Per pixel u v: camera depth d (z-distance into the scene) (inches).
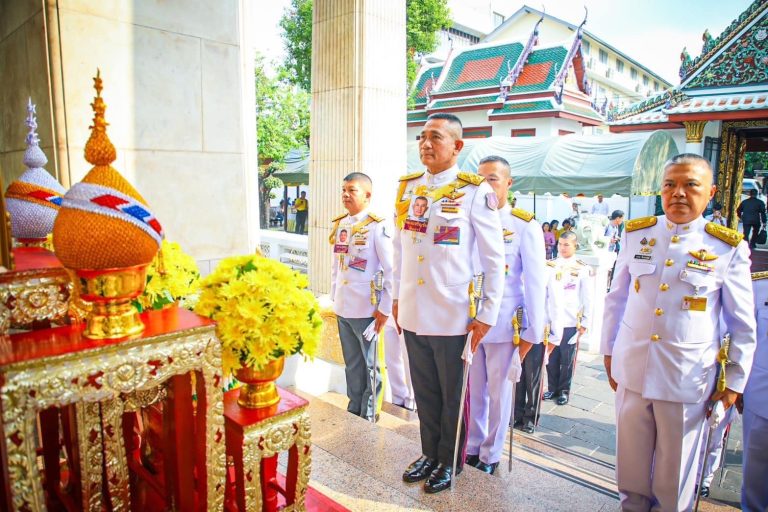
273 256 352.2
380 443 116.2
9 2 115.1
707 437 102.3
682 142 587.2
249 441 65.4
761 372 103.5
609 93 1429.6
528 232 127.5
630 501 99.3
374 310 142.6
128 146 110.9
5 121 127.0
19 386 47.4
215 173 125.3
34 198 81.9
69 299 64.2
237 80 126.7
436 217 101.4
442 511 92.1
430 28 738.2
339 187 191.9
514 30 1391.5
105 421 61.4
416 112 961.5
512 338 124.5
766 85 502.6
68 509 69.0
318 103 195.9
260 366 65.6
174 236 119.8
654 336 92.9
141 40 110.9
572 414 183.9
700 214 96.5
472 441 128.6
